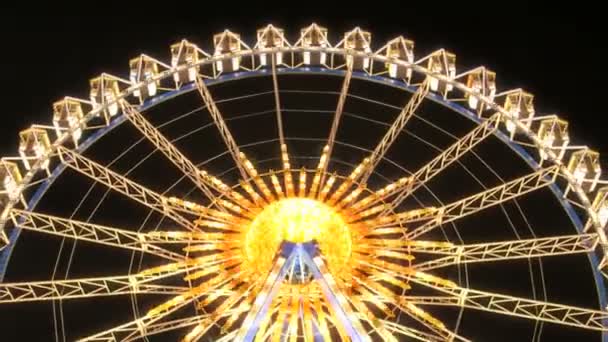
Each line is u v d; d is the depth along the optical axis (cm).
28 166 2544
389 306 2809
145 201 2508
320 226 2467
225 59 2850
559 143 2616
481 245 2459
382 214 2555
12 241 2423
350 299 2302
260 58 2884
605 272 2406
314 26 2898
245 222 2488
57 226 2875
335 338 2725
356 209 2505
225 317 2681
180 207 2516
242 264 2447
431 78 2780
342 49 2852
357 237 2464
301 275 2430
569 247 2708
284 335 2495
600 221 2436
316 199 2514
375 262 2430
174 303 2348
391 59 2825
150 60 2803
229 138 2669
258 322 2175
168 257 2495
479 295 2388
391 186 2531
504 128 2802
